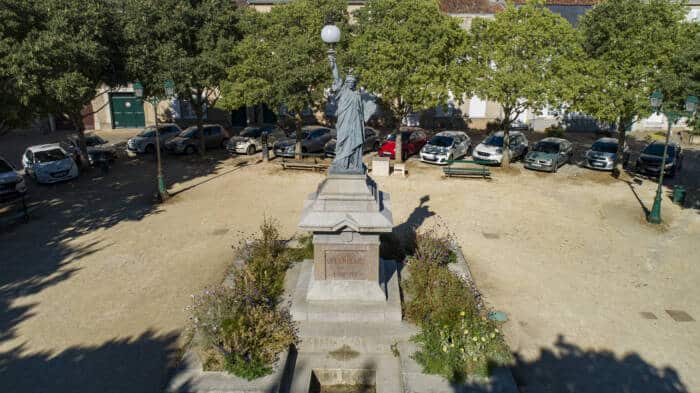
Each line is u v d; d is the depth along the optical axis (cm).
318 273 895
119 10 1938
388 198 968
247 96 1922
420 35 1841
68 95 1459
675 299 1047
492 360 788
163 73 1905
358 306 885
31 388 759
